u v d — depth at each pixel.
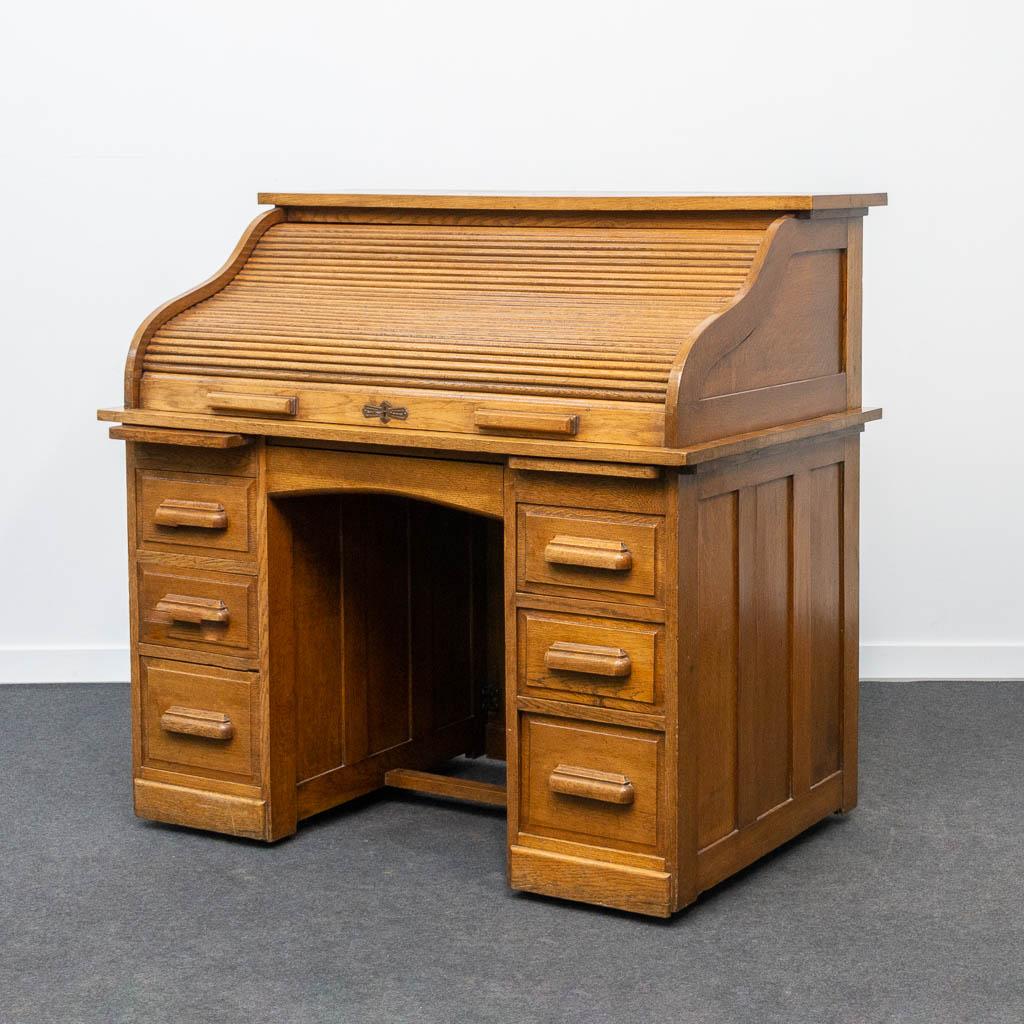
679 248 3.62
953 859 3.84
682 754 3.37
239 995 3.13
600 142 5.63
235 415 3.82
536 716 3.54
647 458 3.22
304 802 4.08
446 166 5.70
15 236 5.68
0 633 5.82
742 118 5.55
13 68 5.63
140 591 4.07
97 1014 3.06
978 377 5.55
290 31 5.66
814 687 3.95
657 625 3.35
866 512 5.64
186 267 5.71
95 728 5.11
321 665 4.11
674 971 3.22
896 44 5.45
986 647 5.63
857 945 3.34
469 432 3.50
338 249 4.04
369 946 3.36
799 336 3.71
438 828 4.12
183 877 3.77
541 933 3.42
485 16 5.62
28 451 5.76
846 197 3.73
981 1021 2.99
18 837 4.07
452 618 4.61
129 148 5.67
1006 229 5.48
